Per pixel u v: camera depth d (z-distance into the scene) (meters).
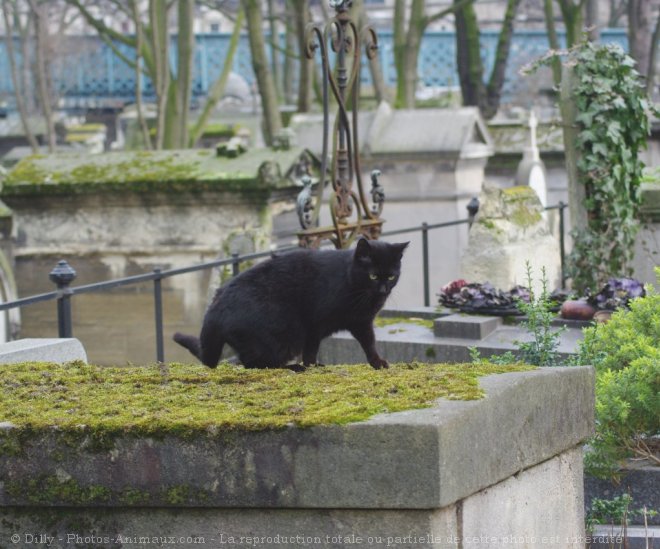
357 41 12.24
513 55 51.47
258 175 17.30
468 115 22.20
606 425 7.20
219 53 51.03
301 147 18.70
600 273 14.23
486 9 67.75
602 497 7.37
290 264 6.98
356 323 7.09
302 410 4.70
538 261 14.68
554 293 12.02
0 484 4.71
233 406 4.94
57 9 51.41
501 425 4.90
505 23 34.47
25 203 18.12
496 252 13.77
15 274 18.36
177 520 4.64
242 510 4.59
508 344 10.39
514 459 5.02
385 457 4.41
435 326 10.90
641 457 7.52
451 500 4.47
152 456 4.59
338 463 4.45
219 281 13.38
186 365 6.81
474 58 33.94
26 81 42.50
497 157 25.31
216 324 6.84
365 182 22.28
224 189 17.39
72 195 17.89
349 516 4.50
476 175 23.02
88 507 4.70
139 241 17.97
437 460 4.38
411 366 6.34
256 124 42.44
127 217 17.95
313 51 11.91
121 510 4.68
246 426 4.51
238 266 11.90
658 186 14.88
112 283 9.88
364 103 37.75
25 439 4.67
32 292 18.34
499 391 4.94
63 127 41.12
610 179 14.05
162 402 5.13
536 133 23.88
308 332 7.01
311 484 4.48
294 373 6.08
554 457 5.51
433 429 4.38
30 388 5.64
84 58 49.00
